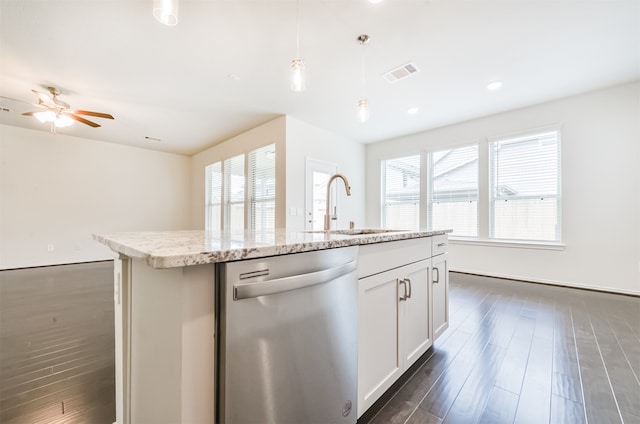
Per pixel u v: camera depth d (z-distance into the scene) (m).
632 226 3.12
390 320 1.41
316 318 0.92
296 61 1.92
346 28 2.26
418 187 4.98
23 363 1.76
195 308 0.67
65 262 5.20
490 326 2.28
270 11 2.07
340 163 5.11
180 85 3.24
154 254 0.60
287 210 4.13
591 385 1.49
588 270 3.37
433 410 1.31
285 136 4.14
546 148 3.71
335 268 0.98
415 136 5.02
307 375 0.89
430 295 1.82
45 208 5.02
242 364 0.71
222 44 2.46
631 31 2.30
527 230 3.84
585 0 1.97
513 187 3.97
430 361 1.74
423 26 2.24
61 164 5.19
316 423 0.92
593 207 3.35
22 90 3.32
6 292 3.34
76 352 1.90
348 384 1.07
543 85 3.23
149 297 0.81
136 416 0.91
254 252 0.73
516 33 2.33
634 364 1.69
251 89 3.35
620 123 3.20
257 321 0.74
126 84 3.21
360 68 2.86
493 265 4.07
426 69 2.89
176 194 6.66
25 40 2.39
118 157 5.84
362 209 5.63
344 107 3.87
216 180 5.97
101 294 3.24
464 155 4.45
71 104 3.73
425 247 1.77
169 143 5.77
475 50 2.57
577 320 2.39
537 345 1.94
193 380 0.66
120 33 2.31
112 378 1.60
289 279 0.80
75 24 2.20
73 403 1.38
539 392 1.43
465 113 4.07
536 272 3.71
